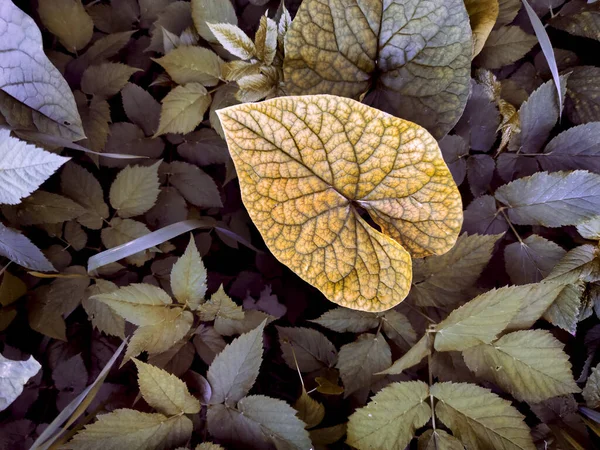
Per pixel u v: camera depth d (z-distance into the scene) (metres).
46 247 0.39
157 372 0.33
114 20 0.42
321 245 0.28
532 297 0.35
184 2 0.40
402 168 0.28
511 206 0.37
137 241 0.36
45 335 0.39
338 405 0.38
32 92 0.35
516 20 0.39
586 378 0.37
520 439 0.33
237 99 0.37
